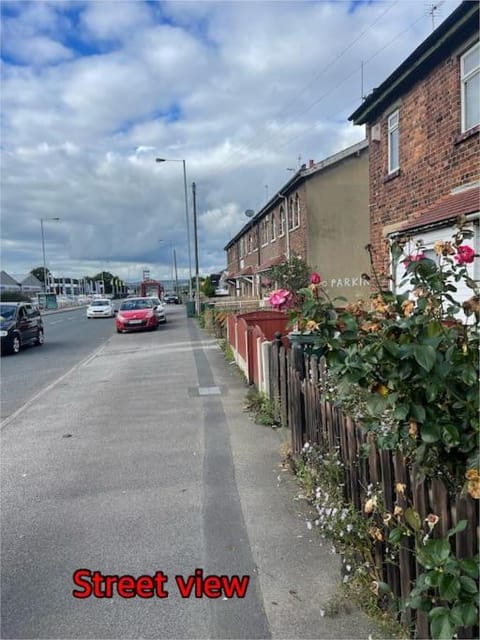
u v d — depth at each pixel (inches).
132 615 113.8
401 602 100.0
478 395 89.7
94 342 793.6
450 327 98.8
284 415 241.8
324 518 133.0
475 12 301.9
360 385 99.2
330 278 832.3
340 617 108.7
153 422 276.4
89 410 313.3
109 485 189.2
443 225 315.9
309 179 836.6
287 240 965.8
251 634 105.7
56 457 224.8
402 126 419.2
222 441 236.2
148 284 2455.7
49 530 154.7
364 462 121.2
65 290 4722.0
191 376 415.2
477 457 85.5
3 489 189.5
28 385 422.9
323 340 103.7
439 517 89.6
